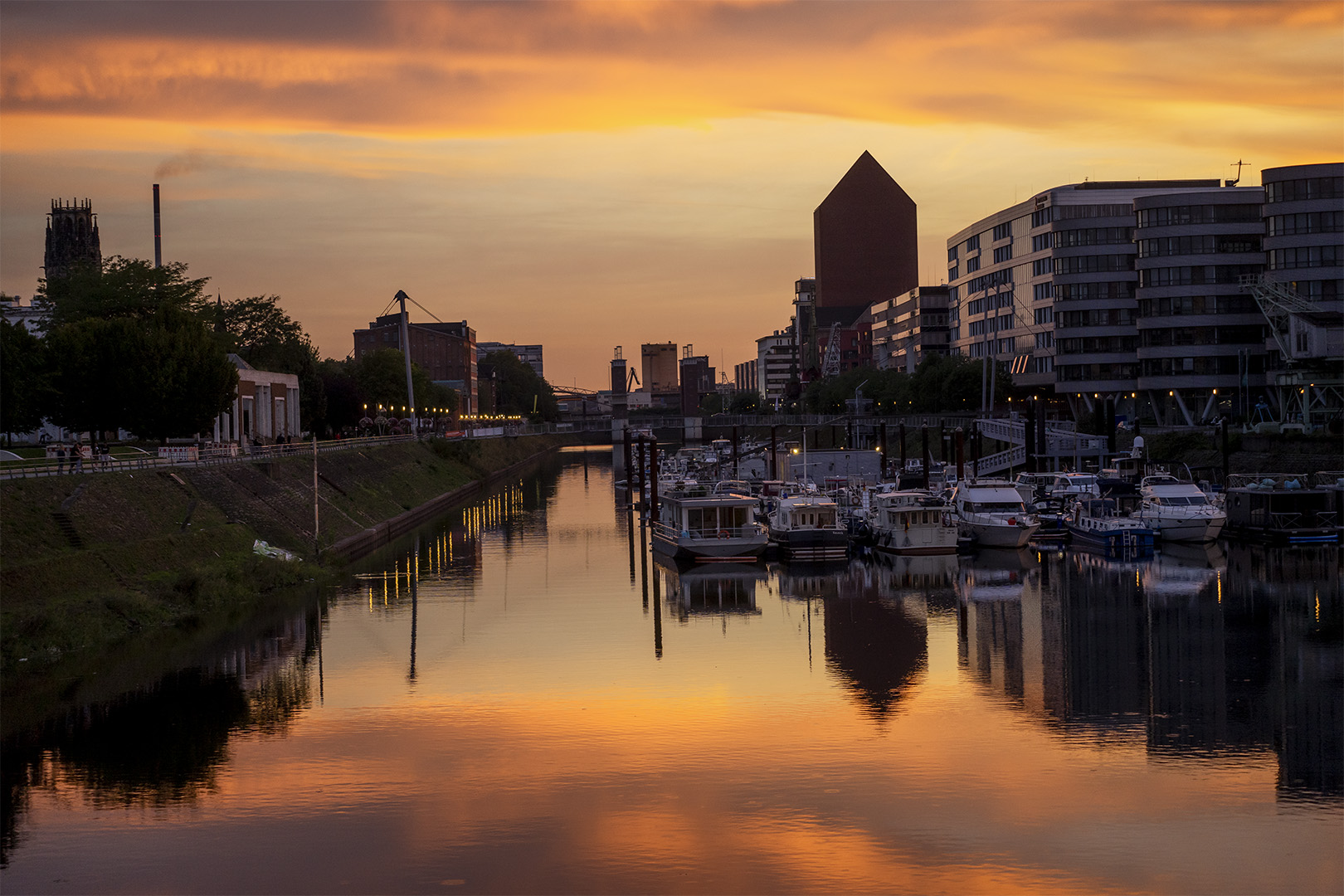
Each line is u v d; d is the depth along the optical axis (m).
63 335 109.75
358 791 42.56
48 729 49.62
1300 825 38.72
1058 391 176.00
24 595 61.75
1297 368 137.62
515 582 88.62
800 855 36.78
